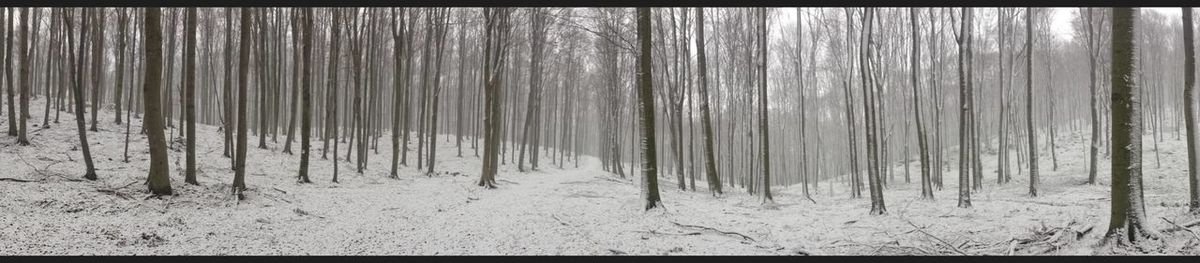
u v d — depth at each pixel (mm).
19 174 12258
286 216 11133
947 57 29609
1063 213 12180
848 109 19062
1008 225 10359
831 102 38062
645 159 12680
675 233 10133
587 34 31359
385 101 42750
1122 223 7176
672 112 22766
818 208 14867
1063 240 7773
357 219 11203
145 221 9531
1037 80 33969
